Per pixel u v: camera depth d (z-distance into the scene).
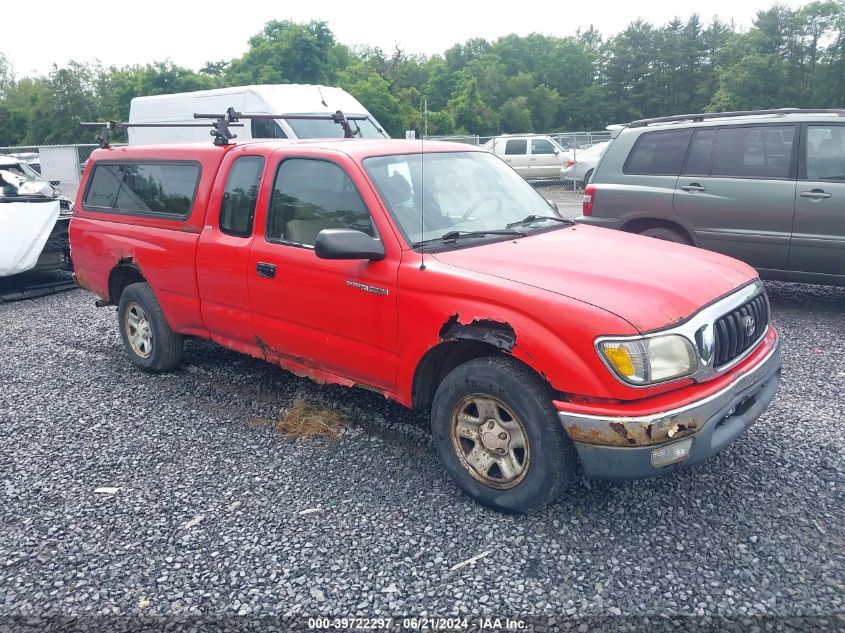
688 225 7.43
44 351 6.66
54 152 20.06
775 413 4.62
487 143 23.53
